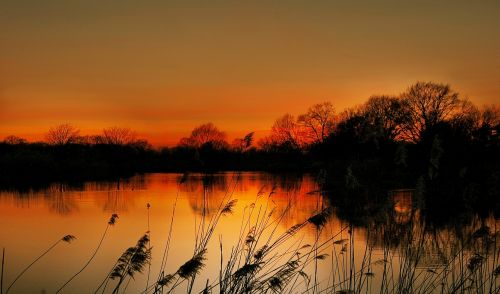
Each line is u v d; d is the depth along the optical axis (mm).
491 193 10469
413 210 9742
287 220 22312
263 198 31344
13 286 13141
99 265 15570
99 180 52156
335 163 25750
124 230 21734
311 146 46656
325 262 13672
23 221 24547
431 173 9008
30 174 53406
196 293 11820
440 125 27125
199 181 51531
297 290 10641
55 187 43594
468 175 15656
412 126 38906
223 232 20000
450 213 14188
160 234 20375
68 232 21391
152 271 14320
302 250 15367
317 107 45969
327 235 18016
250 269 6750
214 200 31281
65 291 12508
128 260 7027
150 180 53094
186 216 25062
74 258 16562
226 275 7969
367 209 9734
